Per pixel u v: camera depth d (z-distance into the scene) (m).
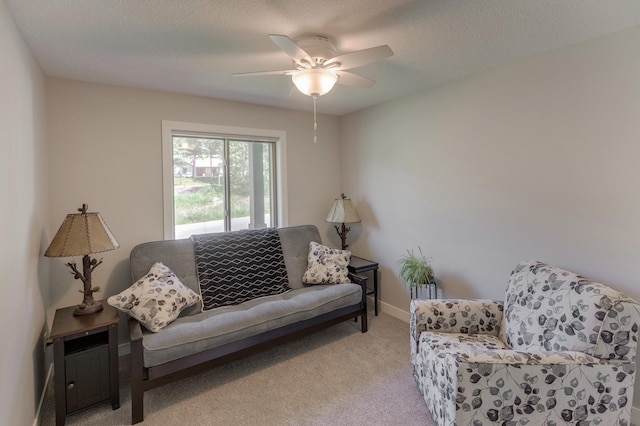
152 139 2.94
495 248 2.59
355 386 2.29
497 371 1.53
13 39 1.64
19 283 1.65
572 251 2.14
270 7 1.60
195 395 2.21
